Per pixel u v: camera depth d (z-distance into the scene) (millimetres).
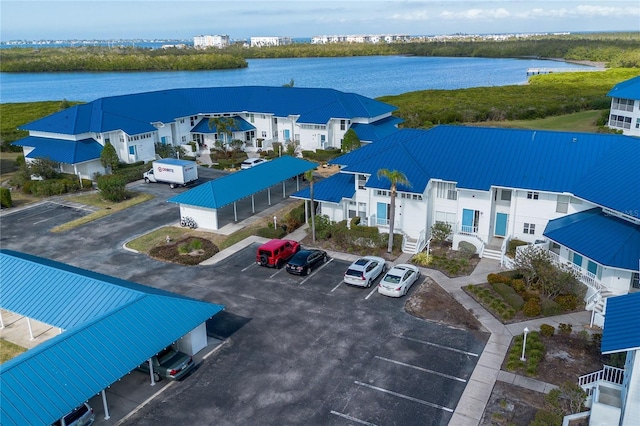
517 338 29641
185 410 24562
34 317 28719
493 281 36344
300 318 32812
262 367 27812
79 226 51344
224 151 78875
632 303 23609
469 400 24859
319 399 25141
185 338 28656
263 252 40281
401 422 23469
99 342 24781
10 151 88500
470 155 44031
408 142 47250
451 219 44094
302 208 51375
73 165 66938
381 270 38719
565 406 23984
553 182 39625
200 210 49438
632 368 20500
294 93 85562
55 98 173000
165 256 42875
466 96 136000
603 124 93125
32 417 20562
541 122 104125
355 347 29500
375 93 175125
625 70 167625
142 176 68312
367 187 43719
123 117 73000
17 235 49281
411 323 32000
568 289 34125
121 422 23766
